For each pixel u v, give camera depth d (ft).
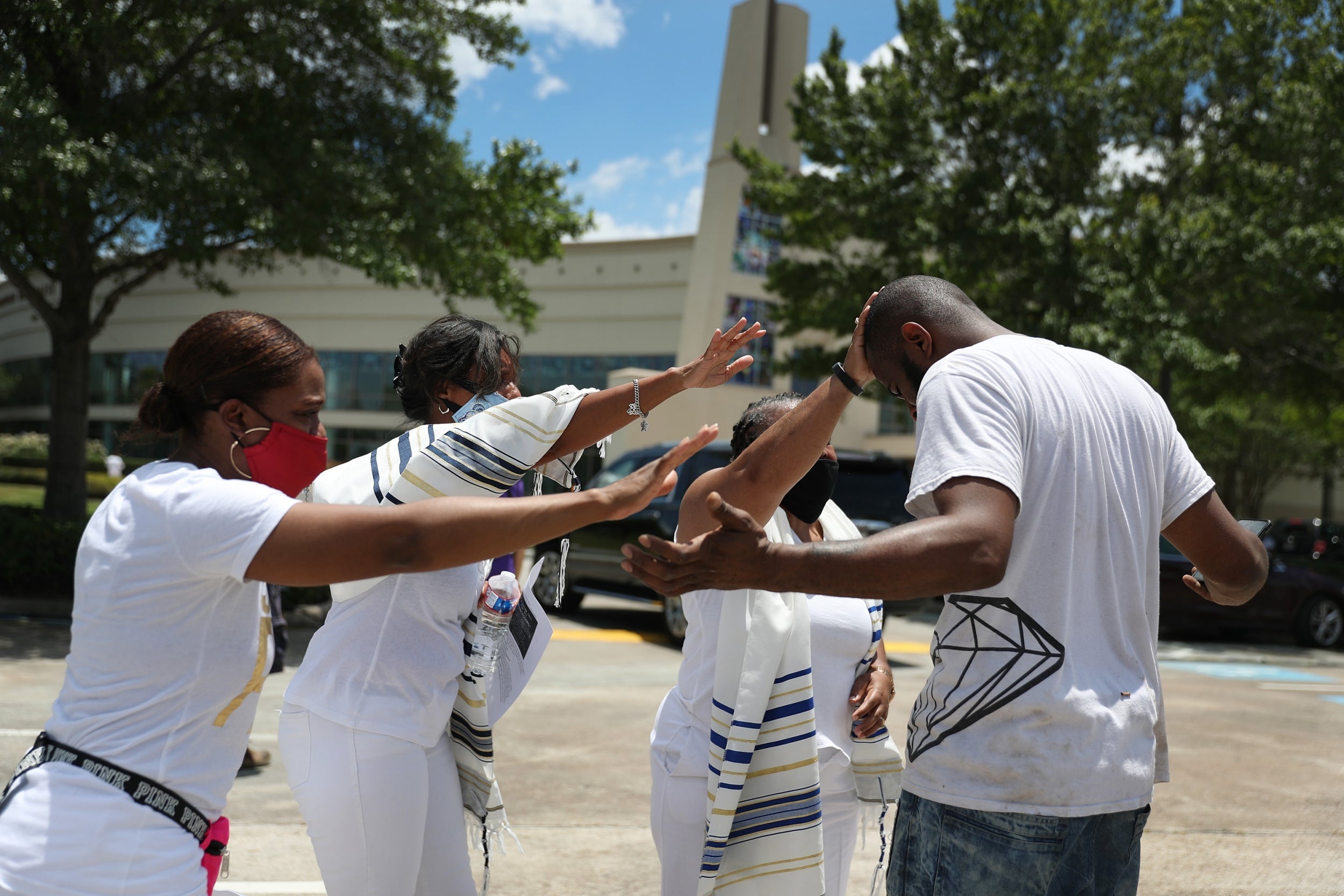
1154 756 5.75
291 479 5.43
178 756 4.93
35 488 100.63
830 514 8.86
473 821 7.99
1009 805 5.18
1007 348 5.56
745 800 6.91
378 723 6.82
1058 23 46.62
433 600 7.00
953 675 5.44
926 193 47.83
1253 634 44.57
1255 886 12.46
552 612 39.22
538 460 6.82
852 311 51.21
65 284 38.42
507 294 42.96
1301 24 47.34
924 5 48.83
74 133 29.40
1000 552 4.62
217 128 33.47
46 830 4.67
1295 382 56.54
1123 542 5.47
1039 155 47.83
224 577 4.88
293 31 35.22
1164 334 43.34
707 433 4.93
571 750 18.34
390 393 101.55
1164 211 48.83
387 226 35.96
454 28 39.29
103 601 4.86
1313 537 79.92
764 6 76.33
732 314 76.18
